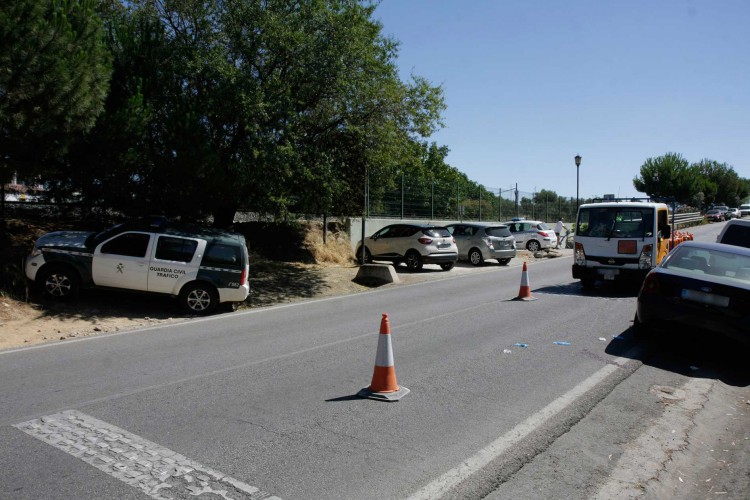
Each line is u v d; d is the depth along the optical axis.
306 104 14.36
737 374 7.00
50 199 14.20
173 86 12.83
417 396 5.88
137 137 11.65
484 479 4.03
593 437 4.85
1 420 5.06
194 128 11.97
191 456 4.33
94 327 9.52
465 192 32.62
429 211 28.77
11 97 8.88
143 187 12.60
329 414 5.31
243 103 12.26
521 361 7.34
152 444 4.55
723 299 7.29
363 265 16.92
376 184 17.64
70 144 10.98
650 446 4.70
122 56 12.24
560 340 8.62
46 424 4.97
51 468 4.08
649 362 7.38
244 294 11.32
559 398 5.84
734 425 5.39
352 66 14.26
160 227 11.41
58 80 9.11
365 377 6.61
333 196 15.70
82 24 9.93
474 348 8.09
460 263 23.14
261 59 13.82
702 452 4.73
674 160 66.50
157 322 10.27
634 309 11.54
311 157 14.14
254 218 20.42
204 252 11.11
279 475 4.04
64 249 10.75
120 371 6.78
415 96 15.99
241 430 4.88
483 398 5.82
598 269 13.98
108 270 10.76
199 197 13.20
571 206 48.22
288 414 5.30
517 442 4.69
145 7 13.71
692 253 8.43
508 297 13.43
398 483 3.95
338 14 13.99
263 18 13.27
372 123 14.90
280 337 8.93
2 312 9.55
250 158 12.76
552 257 26.70
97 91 10.02
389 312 11.45
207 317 10.88
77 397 5.74
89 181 12.02
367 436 4.78
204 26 13.34
